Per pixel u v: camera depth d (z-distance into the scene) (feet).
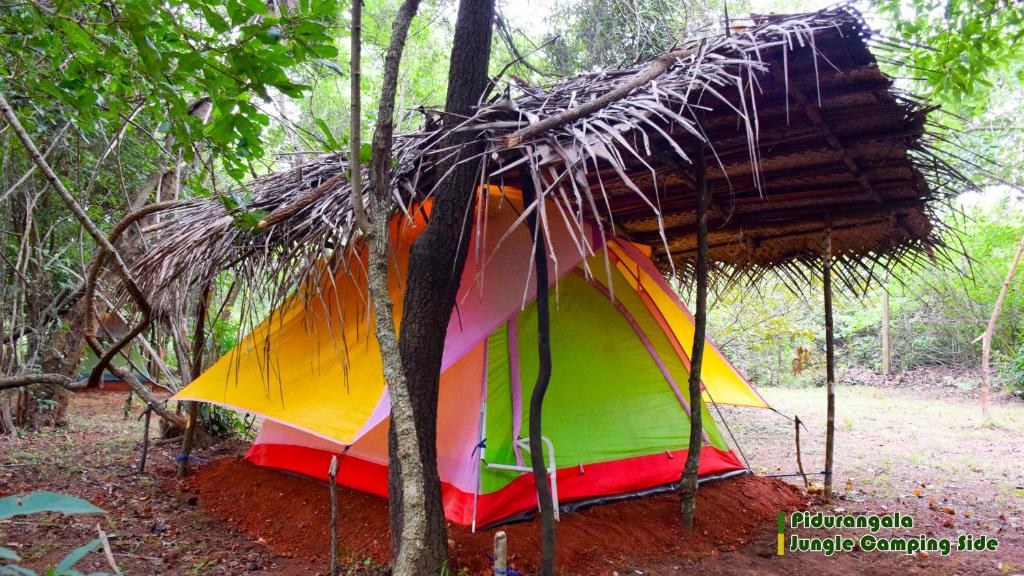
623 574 11.85
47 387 23.76
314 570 11.64
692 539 13.64
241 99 10.20
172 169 21.62
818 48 10.05
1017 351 42.60
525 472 13.55
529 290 13.20
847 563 13.01
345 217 11.32
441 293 10.66
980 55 15.87
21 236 20.79
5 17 11.18
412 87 33.47
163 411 17.87
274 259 12.80
